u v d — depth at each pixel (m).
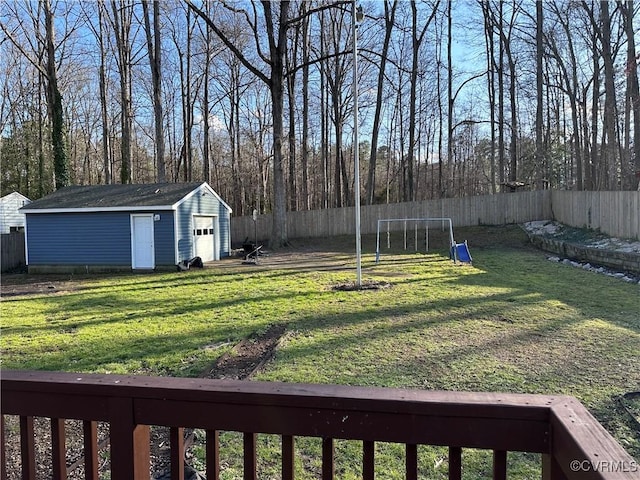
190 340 5.57
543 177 23.56
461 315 6.41
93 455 1.37
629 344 4.88
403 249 18.36
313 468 2.67
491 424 1.13
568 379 3.90
